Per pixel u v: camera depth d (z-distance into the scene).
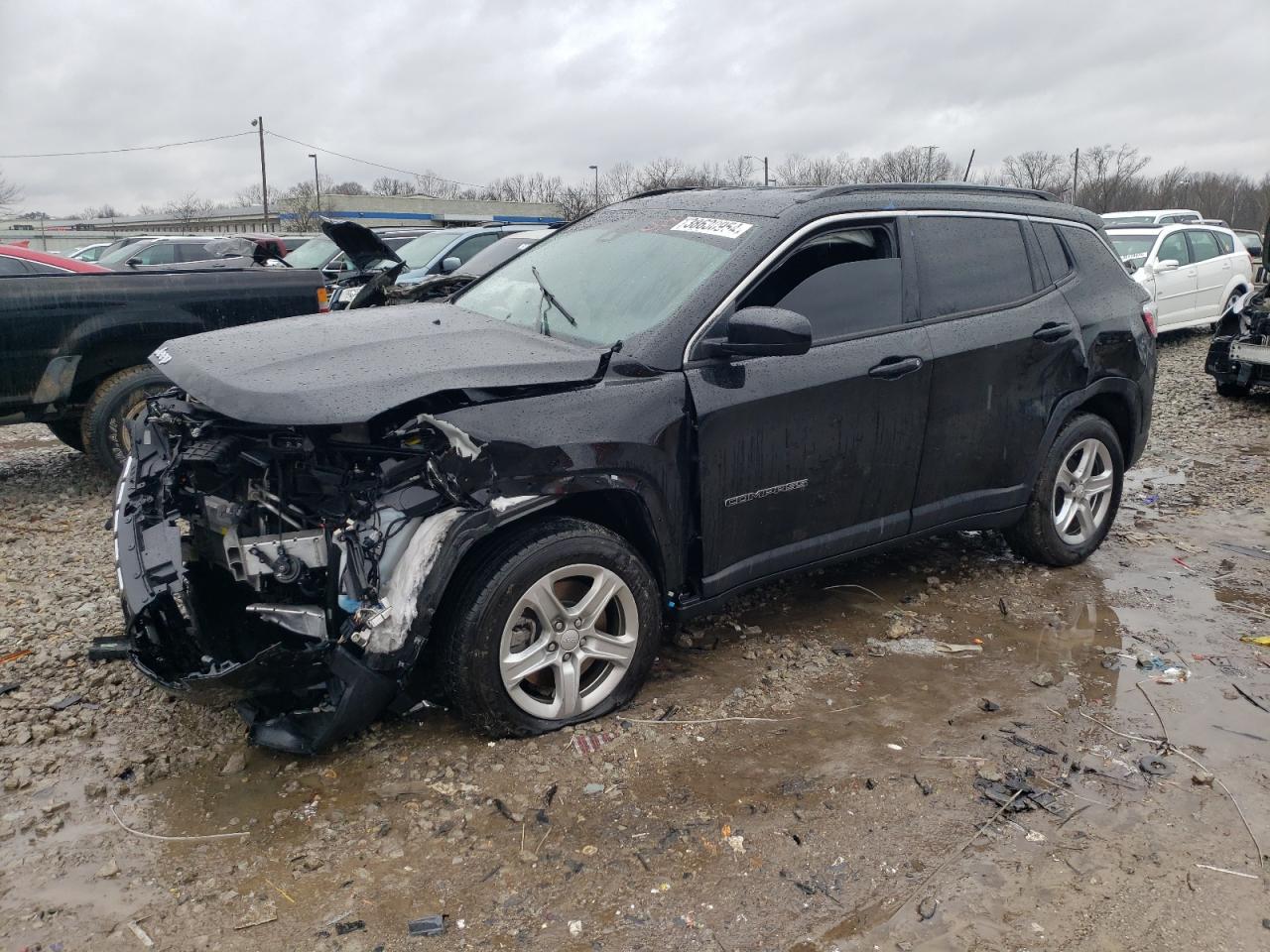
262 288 6.84
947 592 4.78
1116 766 3.27
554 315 3.90
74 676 3.81
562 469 3.19
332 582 2.98
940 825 2.94
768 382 3.63
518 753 3.29
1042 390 4.57
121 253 16.05
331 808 3.00
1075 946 2.46
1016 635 4.31
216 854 2.79
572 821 2.94
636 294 3.77
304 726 3.06
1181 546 5.48
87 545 5.46
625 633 3.50
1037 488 4.77
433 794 3.06
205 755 3.29
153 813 2.98
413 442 3.10
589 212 4.90
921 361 4.04
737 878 2.70
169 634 3.21
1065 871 2.74
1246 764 3.29
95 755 3.29
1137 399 5.10
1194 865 2.77
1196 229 14.34
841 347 3.85
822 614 4.52
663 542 3.51
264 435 3.28
